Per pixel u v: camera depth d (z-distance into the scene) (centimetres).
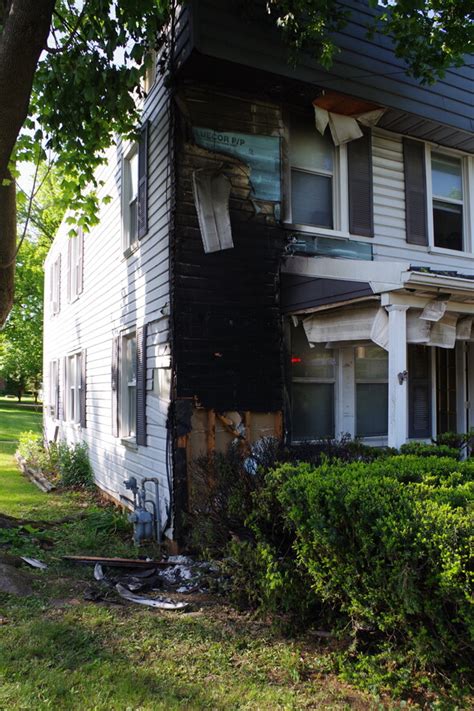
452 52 615
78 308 1166
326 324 600
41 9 466
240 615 418
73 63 612
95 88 609
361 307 563
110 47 573
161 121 653
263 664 340
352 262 533
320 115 663
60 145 713
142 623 398
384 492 320
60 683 305
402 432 497
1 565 482
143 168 707
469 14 591
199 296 600
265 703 296
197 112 609
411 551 276
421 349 791
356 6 653
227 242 591
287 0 558
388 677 300
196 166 609
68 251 1305
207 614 420
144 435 682
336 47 607
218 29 556
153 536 618
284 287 636
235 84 615
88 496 930
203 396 590
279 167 651
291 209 667
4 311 673
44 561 540
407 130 731
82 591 465
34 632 371
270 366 627
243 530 454
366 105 660
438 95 707
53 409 1519
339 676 320
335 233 679
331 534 313
